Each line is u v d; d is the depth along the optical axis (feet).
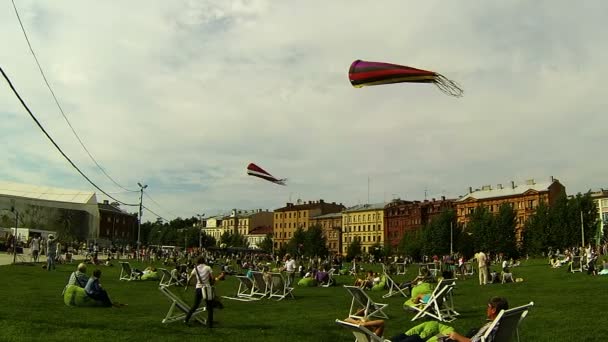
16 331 34.86
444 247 344.28
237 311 52.95
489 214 339.57
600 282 79.71
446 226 347.97
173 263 184.44
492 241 327.47
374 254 410.72
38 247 130.82
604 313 46.21
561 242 302.04
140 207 220.84
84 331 36.04
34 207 302.86
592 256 116.78
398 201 504.84
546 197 403.95
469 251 339.36
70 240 278.05
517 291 72.38
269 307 57.36
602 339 34.37
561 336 35.45
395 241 486.79
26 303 51.37
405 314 49.62
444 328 27.99
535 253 314.14
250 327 40.88
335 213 576.61
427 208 472.03
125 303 57.26
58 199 321.32
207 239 568.00
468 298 65.46
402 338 27.32
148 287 81.71
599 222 294.05
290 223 585.22
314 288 91.15
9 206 293.43
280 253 436.35
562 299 59.57
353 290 43.75
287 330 39.37
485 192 453.58
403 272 150.30
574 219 300.40
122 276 100.58
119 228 579.07
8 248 175.32
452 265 132.36
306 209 573.74
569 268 117.91
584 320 42.24
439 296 44.60
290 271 100.94
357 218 522.06
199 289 40.73
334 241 538.88
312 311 53.47
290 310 54.29
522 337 35.24
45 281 81.30
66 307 50.06
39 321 39.58
